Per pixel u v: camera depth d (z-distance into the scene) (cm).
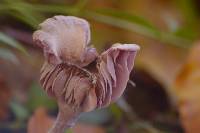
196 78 56
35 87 54
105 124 55
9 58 46
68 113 32
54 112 54
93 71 32
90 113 55
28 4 52
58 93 32
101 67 31
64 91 32
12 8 50
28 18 50
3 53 46
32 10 54
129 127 53
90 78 31
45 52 31
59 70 32
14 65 56
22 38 58
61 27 32
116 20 57
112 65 31
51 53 31
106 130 53
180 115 55
